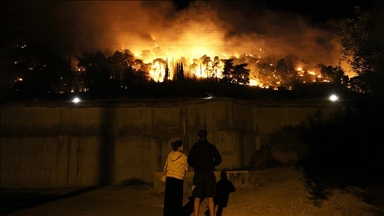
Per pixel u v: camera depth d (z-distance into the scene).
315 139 17.31
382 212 7.70
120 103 20.02
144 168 18.86
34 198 13.19
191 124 19.22
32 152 18.91
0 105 19.62
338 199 8.77
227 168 17.78
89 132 19.36
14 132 19.20
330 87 28.39
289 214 8.21
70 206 10.31
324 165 13.03
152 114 19.73
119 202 10.79
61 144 19.05
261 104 19.70
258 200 9.50
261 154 18.12
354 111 16.67
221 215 8.39
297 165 13.56
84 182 18.61
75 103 19.86
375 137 14.34
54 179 18.58
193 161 7.38
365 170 11.43
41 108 19.62
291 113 19.33
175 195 7.66
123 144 19.19
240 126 18.84
